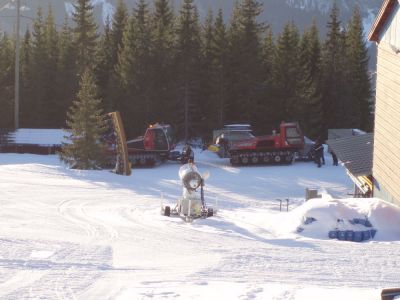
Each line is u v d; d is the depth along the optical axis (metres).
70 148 47.00
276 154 49.44
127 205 28.66
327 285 12.27
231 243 18.11
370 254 15.94
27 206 27.00
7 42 83.81
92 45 73.94
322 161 49.84
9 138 63.41
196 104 69.38
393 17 24.55
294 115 67.88
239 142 49.47
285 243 18.03
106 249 16.62
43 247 16.42
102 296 11.12
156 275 13.16
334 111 73.50
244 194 36.69
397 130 23.55
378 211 20.41
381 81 26.81
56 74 73.19
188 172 24.98
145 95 66.50
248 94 67.88
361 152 32.34
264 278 12.95
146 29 67.56
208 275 13.23
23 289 11.53
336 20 75.19
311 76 74.06
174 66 67.56
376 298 10.58
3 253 15.20
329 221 20.31
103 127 49.62
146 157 50.25
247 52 67.75
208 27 72.25
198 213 24.73
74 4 75.56
